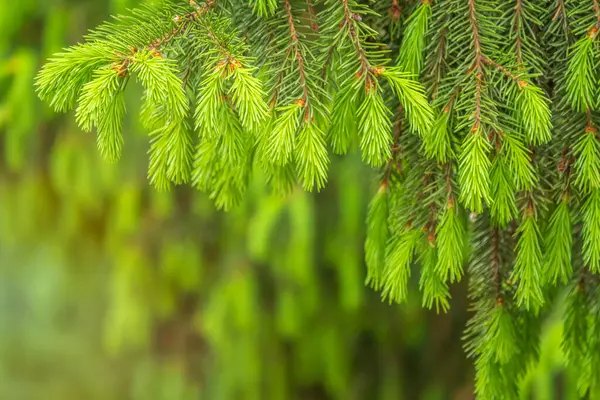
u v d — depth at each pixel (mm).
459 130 1288
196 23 1269
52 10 1875
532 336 1408
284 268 2066
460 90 1281
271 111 1280
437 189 1312
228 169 1370
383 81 1328
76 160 2088
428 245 1320
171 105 1231
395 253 1324
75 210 2318
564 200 1299
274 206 1910
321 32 1299
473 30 1285
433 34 1304
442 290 1325
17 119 1848
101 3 1942
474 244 1359
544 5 1295
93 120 1254
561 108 1285
